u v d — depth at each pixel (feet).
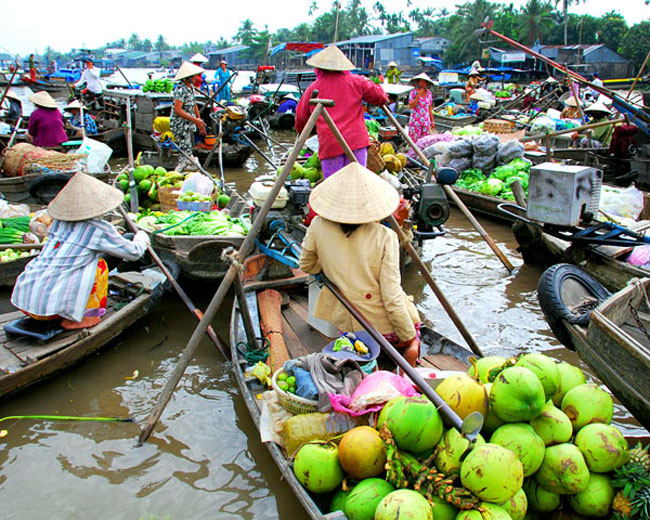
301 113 17.63
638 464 8.84
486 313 19.20
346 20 187.93
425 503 8.23
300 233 18.49
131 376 15.16
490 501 8.29
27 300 14.11
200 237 18.66
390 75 62.80
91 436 12.82
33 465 11.91
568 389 10.07
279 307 16.30
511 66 175.22
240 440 12.83
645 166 34.45
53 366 13.84
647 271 17.01
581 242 18.29
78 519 10.53
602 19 217.77
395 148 40.40
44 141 32.37
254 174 42.98
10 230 20.49
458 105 69.72
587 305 13.66
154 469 11.87
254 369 12.94
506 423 9.13
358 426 10.23
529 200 18.07
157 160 36.96
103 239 14.49
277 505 11.03
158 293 17.15
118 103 48.67
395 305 11.21
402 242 13.64
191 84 29.81
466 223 30.19
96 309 15.03
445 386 9.46
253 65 251.80
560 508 9.31
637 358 9.88
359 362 11.25
